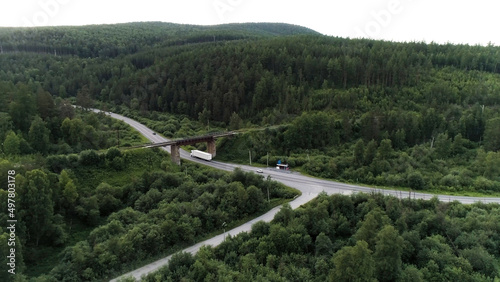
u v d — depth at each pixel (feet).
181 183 367.45
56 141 410.93
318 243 274.36
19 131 381.19
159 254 274.57
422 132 498.28
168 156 444.96
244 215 328.70
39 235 265.75
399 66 649.20
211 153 488.44
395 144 473.67
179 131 567.59
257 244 275.80
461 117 510.99
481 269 250.98
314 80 649.20
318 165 428.15
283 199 357.61
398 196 353.72
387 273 238.89
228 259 263.90
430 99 592.19
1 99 437.58
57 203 299.99
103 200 322.55
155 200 333.42
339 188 377.09
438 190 372.38
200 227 303.27
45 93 442.91
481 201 336.90
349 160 429.79
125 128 566.77
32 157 348.79
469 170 407.03
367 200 320.91
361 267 219.82
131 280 226.17
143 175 367.86
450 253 259.80
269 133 503.61
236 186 343.87
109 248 256.32
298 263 260.83
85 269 243.40
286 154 478.59
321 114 495.00
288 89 616.39
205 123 622.54
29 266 252.83
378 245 242.37
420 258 262.67
